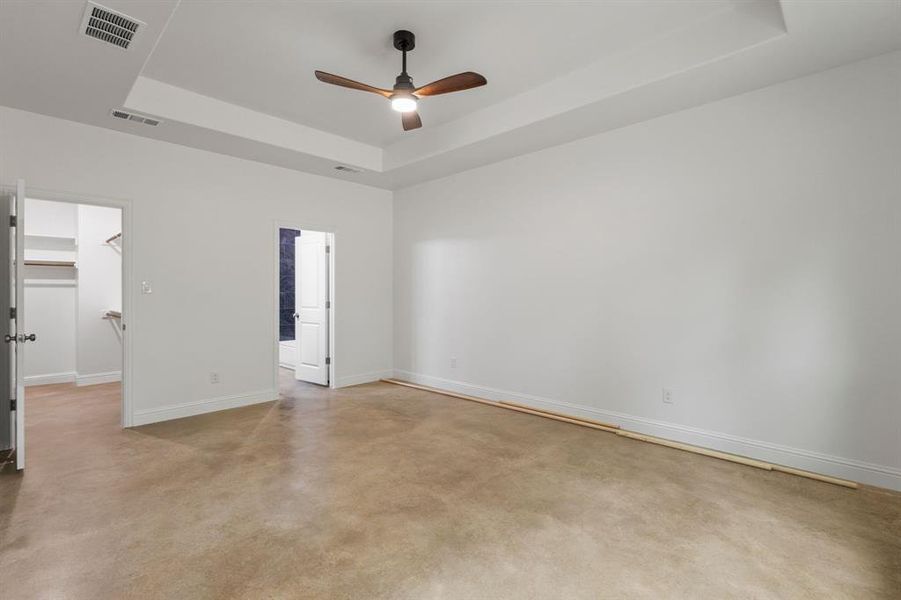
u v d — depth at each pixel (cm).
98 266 574
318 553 205
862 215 278
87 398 493
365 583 184
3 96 322
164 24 238
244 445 349
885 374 271
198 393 439
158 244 413
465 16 271
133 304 400
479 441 358
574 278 419
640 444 351
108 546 210
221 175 453
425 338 570
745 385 322
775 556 203
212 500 257
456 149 440
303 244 601
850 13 229
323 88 367
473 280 511
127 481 282
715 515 239
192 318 435
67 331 584
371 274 592
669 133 356
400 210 601
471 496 262
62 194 362
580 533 222
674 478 288
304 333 600
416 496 262
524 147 434
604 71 325
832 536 219
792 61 276
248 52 311
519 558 202
